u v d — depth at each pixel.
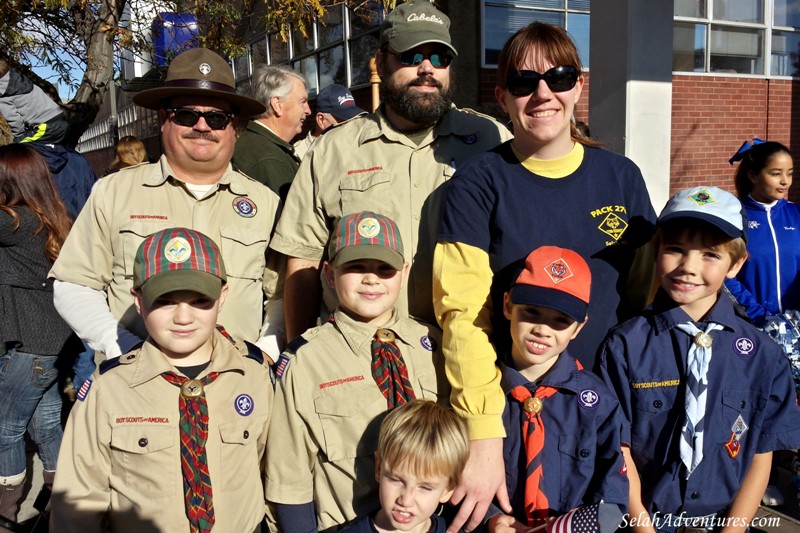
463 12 7.12
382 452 1.93
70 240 2.44
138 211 2.42
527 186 2.13
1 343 3.15
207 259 2.01
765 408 2.14
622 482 1.97
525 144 2.15
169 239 2.00
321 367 2.13
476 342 2.01
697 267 2.09
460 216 2.14
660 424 2.13
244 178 2.66
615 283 2.16
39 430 3.35
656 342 2.15
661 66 5.13
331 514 2.09
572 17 7.87
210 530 1.91
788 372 2.16
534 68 2.05
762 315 3.41
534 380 2.09
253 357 2.17
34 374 3.22
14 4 6.78
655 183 5.21
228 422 2.01
